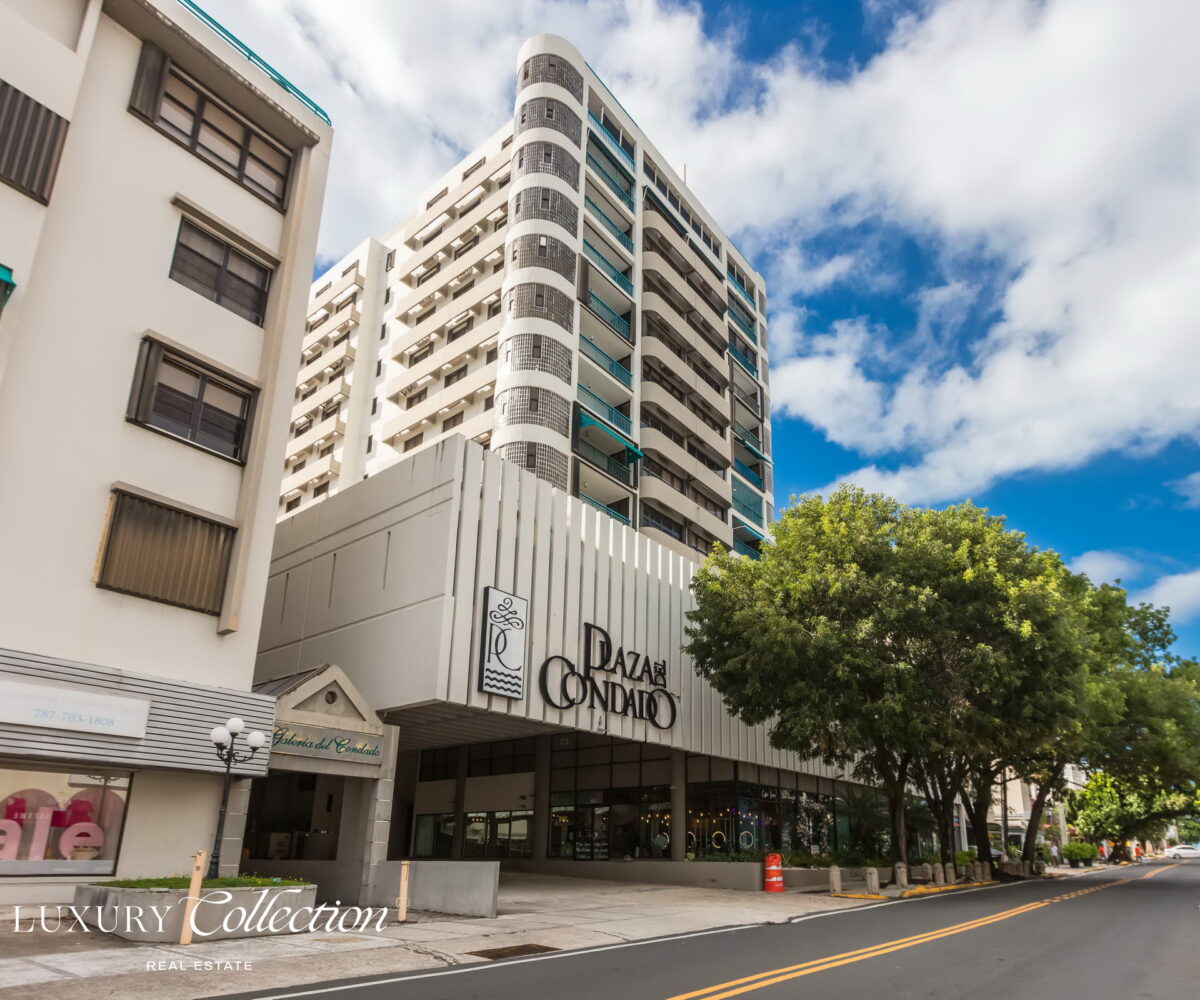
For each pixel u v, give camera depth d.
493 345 42.59
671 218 53.00
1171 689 34.94
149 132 17.91
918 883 27.84
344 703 19.33
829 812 37.12
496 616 21.91
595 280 44.22
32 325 15.23
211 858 14.77
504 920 15.71
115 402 16.20
